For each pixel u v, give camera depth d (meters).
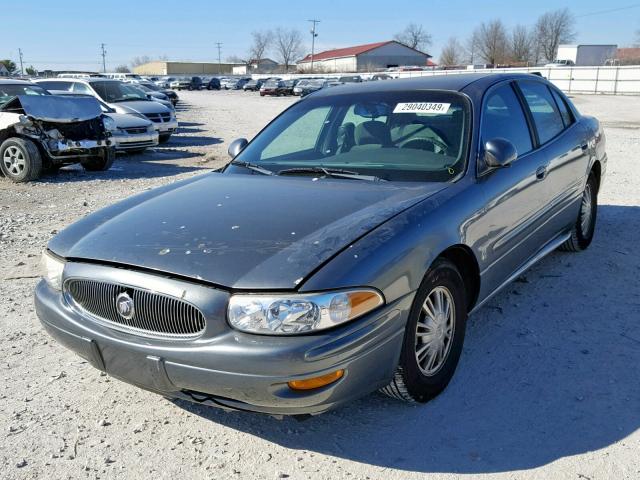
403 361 2.78
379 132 3.84
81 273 2.81
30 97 10.20
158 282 2.58
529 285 4.66
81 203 8.27
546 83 4.84
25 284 4.96
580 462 2.62
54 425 2.98
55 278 3.00
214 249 2.68
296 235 2.73
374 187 3.31
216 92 59.44
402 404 3.08
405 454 2.70
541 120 4.46
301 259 2.54
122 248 2.81
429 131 3.70
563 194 4.53
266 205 3.12
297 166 3.84
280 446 2.79
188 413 3.07
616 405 3.03
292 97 46.03
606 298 4.38
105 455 2.75
